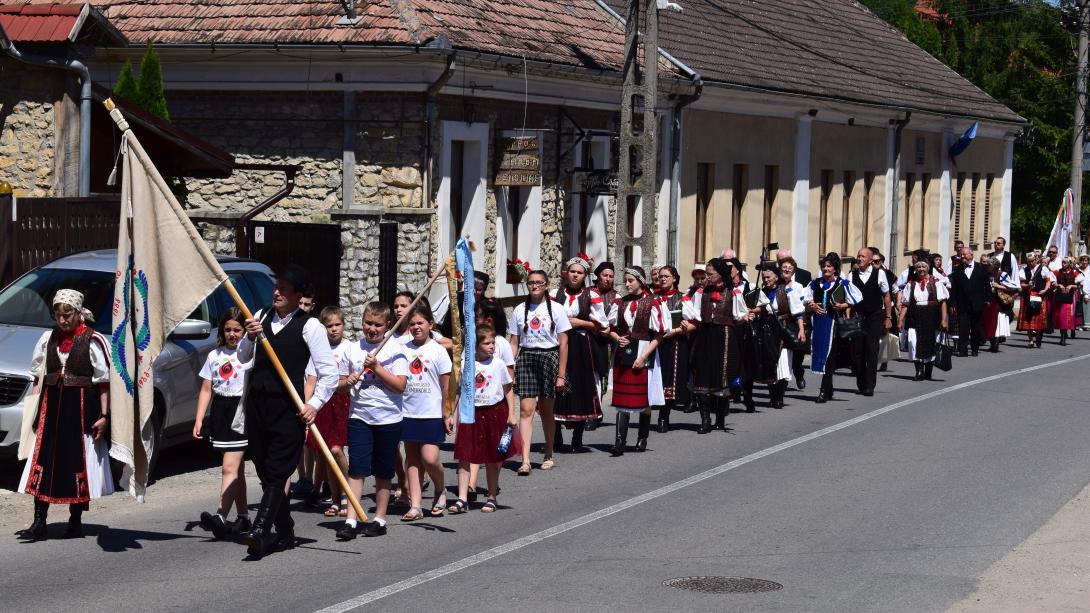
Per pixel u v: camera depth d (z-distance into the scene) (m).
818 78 32.97
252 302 13.91
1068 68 53.78
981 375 22.97
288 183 18.95
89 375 9.95
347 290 18.67
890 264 37.69
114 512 11.10
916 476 13.08
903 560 9.59
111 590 8.55
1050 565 9.45
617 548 9.92
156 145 19.17
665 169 26.88
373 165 20.31
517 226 23.12
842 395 19.95
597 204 25.53
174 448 14.12
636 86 21.17
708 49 29.62
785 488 12.41
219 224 18.28
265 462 9.60
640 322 14.16
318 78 20.38
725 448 14.83
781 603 8.39
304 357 9.70
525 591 8.62
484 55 20.53
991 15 55.00
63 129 16.83
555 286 24.02
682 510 11.37
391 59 19.84
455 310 10.94
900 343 23.31
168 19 21.27
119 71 21.48
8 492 11.74
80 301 10.00
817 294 19.33
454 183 21.38
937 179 41.00
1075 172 40.78
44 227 14.65
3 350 11.78
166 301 9.88
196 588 8.62
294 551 9.79
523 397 13.10
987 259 28.30
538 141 21.80
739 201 30.31
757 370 17.67
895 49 42.34
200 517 10.62
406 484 11.64
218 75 20.97
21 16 16.38
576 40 24.48
